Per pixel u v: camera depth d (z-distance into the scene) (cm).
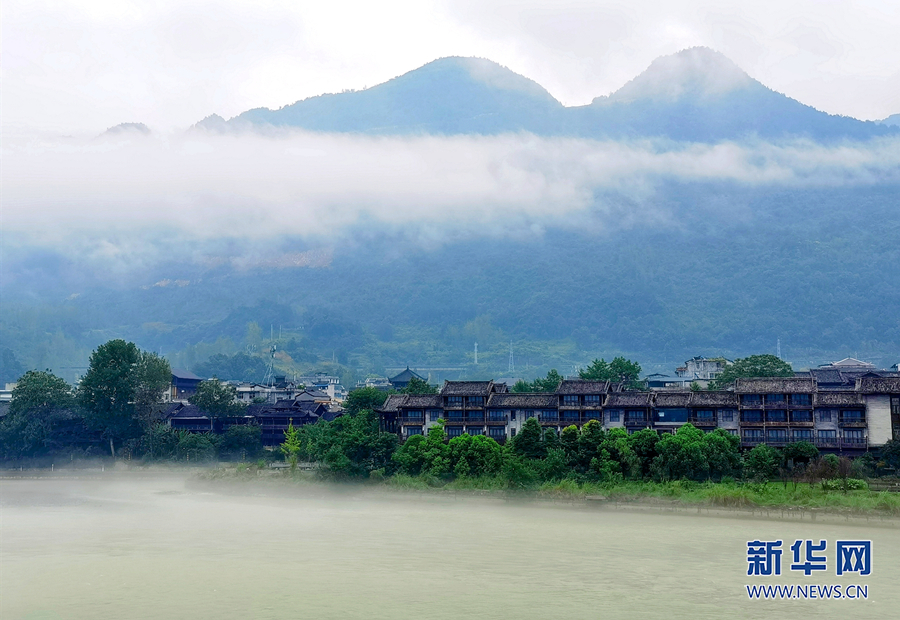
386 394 16462
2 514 11412
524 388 18512
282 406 18812
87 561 8062
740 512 10300
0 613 6325
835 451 12450
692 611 6234
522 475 11769
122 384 17200
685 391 13875
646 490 11338
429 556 8156
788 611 6284
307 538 9238
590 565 7706
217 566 7781
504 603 6419
